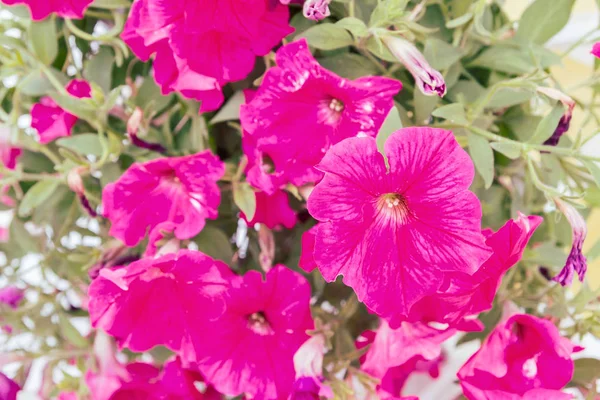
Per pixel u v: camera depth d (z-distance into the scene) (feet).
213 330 1.63
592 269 2.18
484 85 1.72
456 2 1.66
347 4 1.63
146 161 1.63
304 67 1.51
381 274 1.42
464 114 1.57
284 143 1.56
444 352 1.95
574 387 1.72
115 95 1.64
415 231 1.42
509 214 1.75
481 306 1.46
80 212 1.93
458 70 1.65
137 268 1.55
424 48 1.61
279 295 1.62
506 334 1.55
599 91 1.73
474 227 1.38
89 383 1.80
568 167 1.74
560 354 1.53
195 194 1.63
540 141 1.51
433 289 1.42
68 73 1.86
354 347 1.77
